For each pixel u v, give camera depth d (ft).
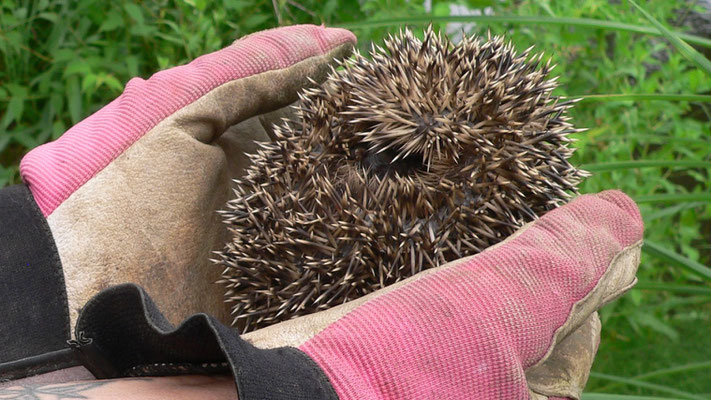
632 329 4.23
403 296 1.47
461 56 1.68
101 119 1.72
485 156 1.58
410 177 1.57
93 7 3.23
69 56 3.18
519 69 1.70
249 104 1.82
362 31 3.35
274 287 1.64
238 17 3.45
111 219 1.65
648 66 4.38
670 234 3.91
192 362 1.40
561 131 1.69
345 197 1.58
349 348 1.40
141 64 3.47
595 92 3.57
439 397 1.41
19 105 3.31
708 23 4.34
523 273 1.52
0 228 1.55
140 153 1.69
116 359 1.44
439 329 1.44
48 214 1.61
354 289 1.59
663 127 3.61
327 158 1.64
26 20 3.35
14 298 1.52
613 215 1.68
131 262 1.66
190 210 1.73
